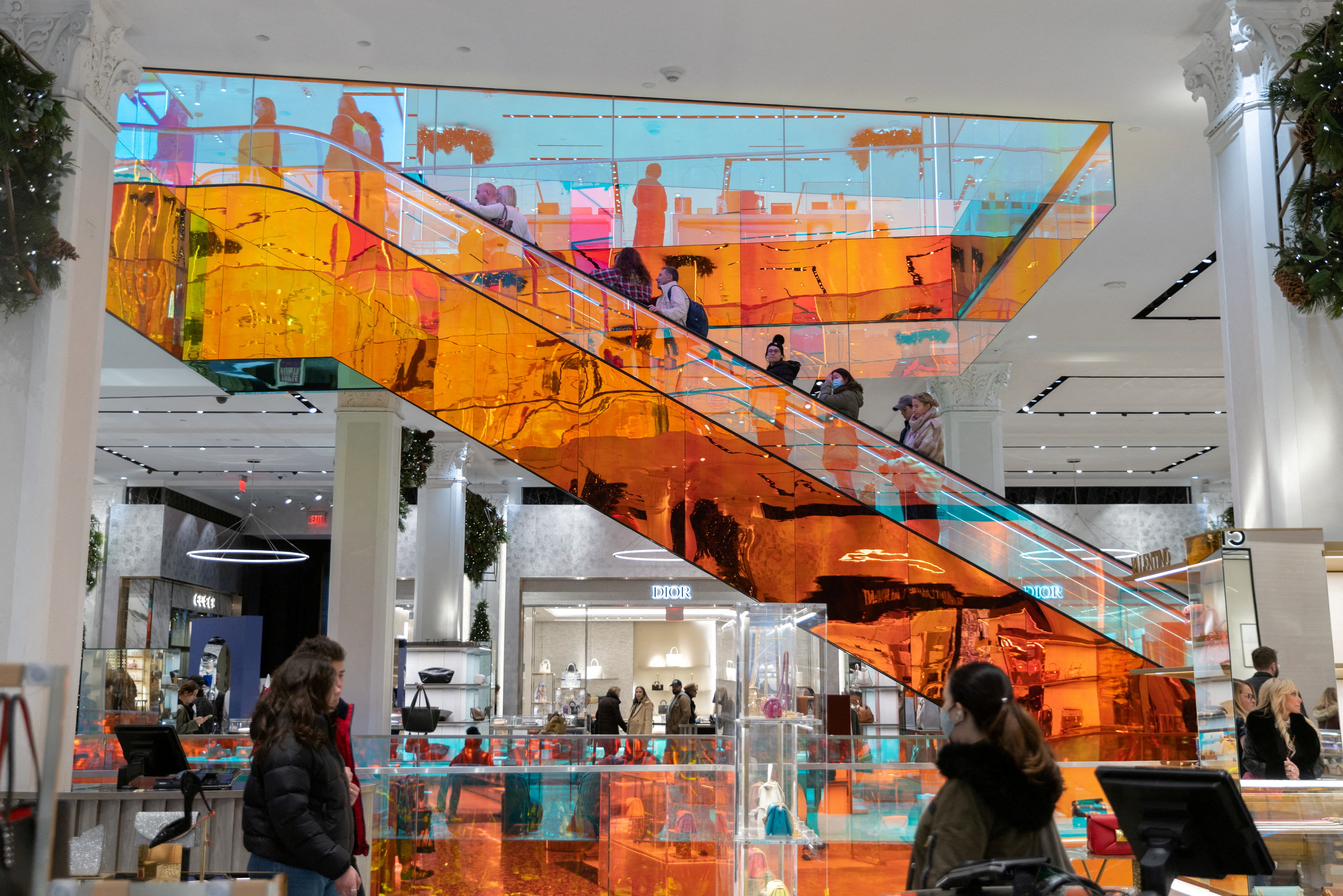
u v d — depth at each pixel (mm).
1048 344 14047
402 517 18797
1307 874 4422
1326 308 5742
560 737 8406
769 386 9898
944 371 11906
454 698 16734
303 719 3674
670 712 14461
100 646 21359
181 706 10734
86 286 6160
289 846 3547
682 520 9812
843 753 8453
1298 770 4820
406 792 7414
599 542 21234
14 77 5473
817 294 12188
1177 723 9023
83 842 4012
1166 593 9203
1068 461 21266
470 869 7340
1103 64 7566
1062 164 9336
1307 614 4938
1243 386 6250
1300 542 4988
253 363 10516
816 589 9539
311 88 11172
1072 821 6703
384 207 10555
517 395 10188
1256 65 6320
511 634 21031
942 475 9523
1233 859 2545
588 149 12320
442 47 7656
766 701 5699
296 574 28156
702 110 12375
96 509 22047
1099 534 22969
